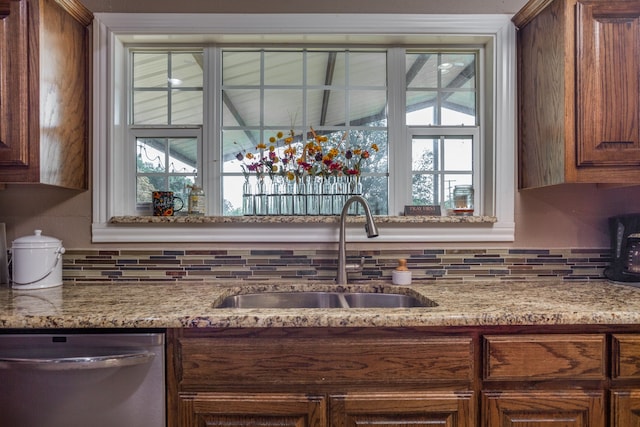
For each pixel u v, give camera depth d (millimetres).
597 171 1318
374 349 1036
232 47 1738
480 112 1733
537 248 1633
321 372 1034
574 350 1046
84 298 1264
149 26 1612
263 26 1626
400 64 1743
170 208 1649
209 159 1720
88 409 1019
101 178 1597
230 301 1446
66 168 1452
